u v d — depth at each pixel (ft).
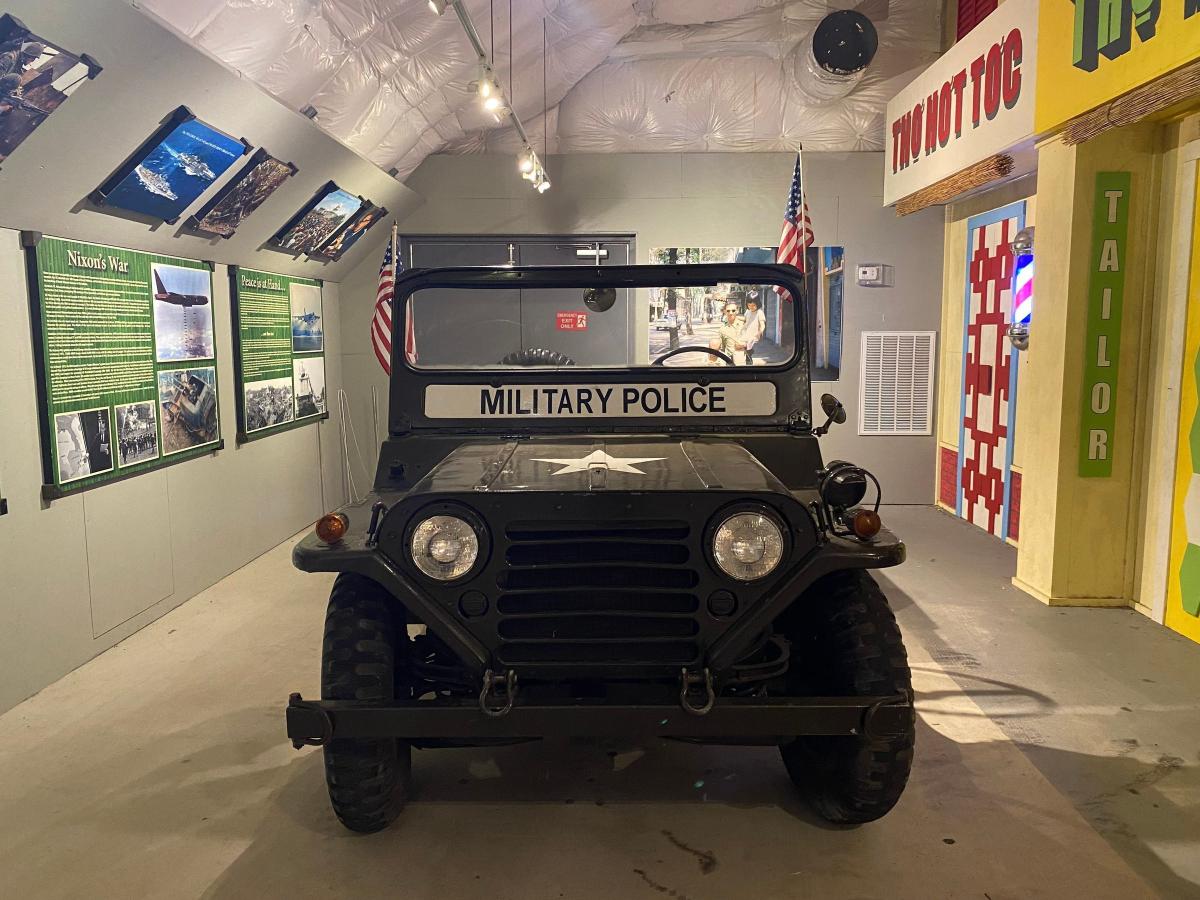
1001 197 19.84
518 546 7.07
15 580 11.02
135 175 12.08
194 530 15.72
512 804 8.71
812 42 20.18
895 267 23.00
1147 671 11.89
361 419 23.73
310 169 16.46
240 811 8.58
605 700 6.92
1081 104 13.23
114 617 13.20
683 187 22.95
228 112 12.69
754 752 9.86
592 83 22.79
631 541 7.04
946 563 17.60
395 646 7.82
